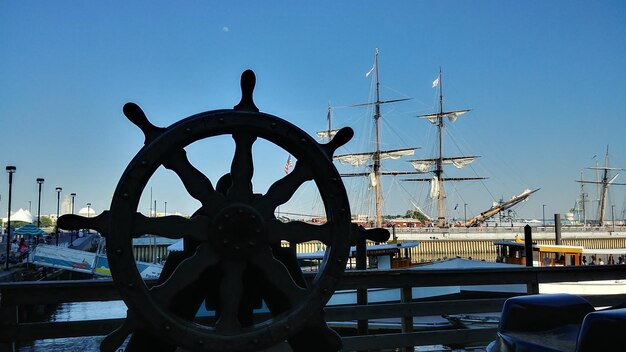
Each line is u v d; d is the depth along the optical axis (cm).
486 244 6788
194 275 313
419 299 1551
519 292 1581
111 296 467
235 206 319
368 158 6925
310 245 3819
